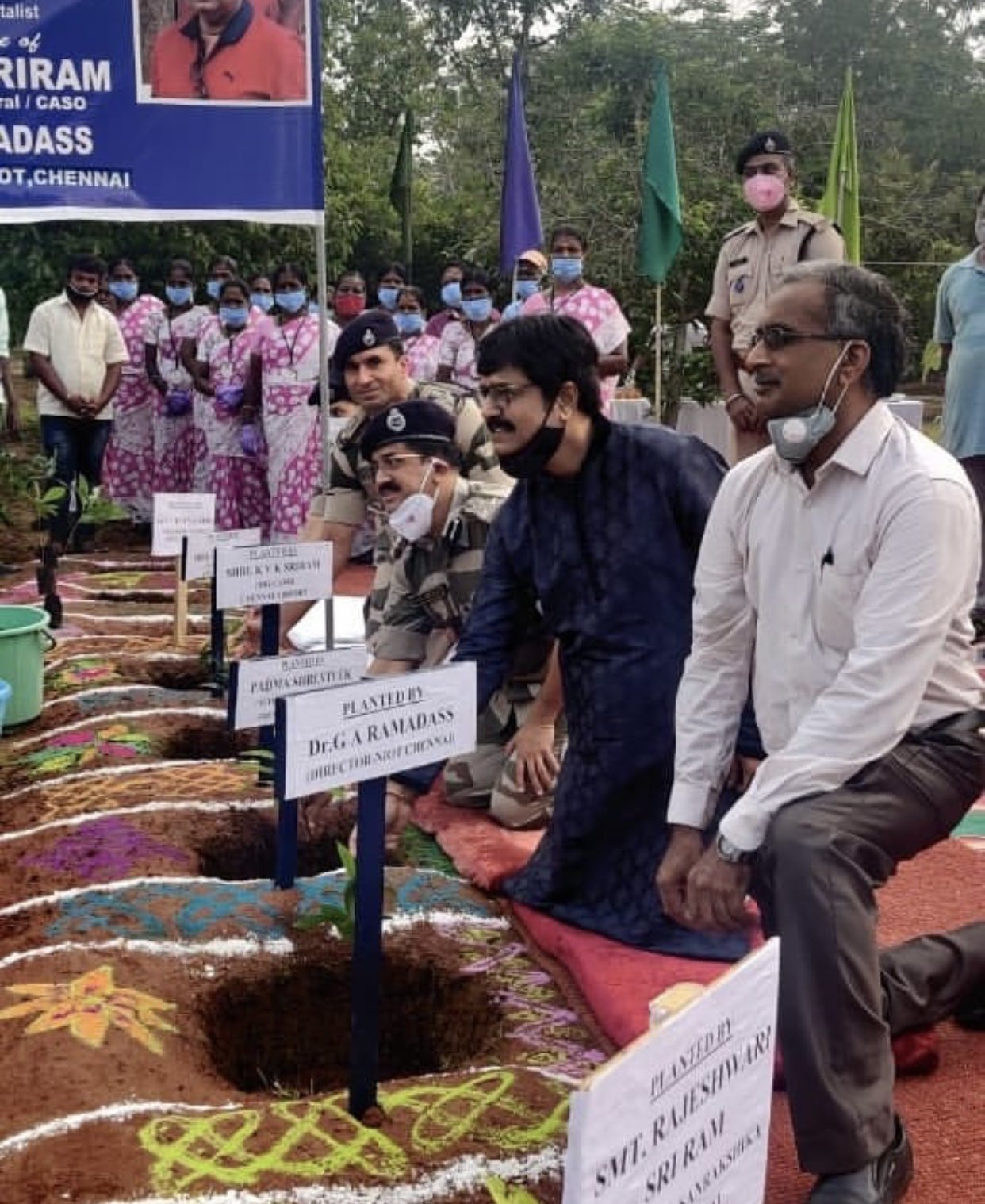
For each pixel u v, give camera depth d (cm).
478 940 328
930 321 1462
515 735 400
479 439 439
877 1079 228
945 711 252
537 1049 281
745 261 624
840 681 239
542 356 311
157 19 415
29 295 1466
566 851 331
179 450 946
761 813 238
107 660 550
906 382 1694
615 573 324
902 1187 238
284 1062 306
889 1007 268
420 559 397
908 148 2489
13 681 471
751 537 262
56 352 867
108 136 418
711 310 643
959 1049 298
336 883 341
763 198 607
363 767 246
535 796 383
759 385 247
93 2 411
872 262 1491
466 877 361
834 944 225
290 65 427
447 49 2842
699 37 2412
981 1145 263
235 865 377
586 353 316
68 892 334
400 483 383
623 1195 152
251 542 506
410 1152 238
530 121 2256
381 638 407
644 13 2642
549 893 334
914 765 243
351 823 391
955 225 1778
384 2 2377
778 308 242
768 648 260
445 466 384
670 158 783
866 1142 225
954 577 238
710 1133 168
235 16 420
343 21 2302
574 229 766
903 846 241
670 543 325
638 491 325
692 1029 159
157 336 934
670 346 1080
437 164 2356
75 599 695
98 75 415
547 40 2847
